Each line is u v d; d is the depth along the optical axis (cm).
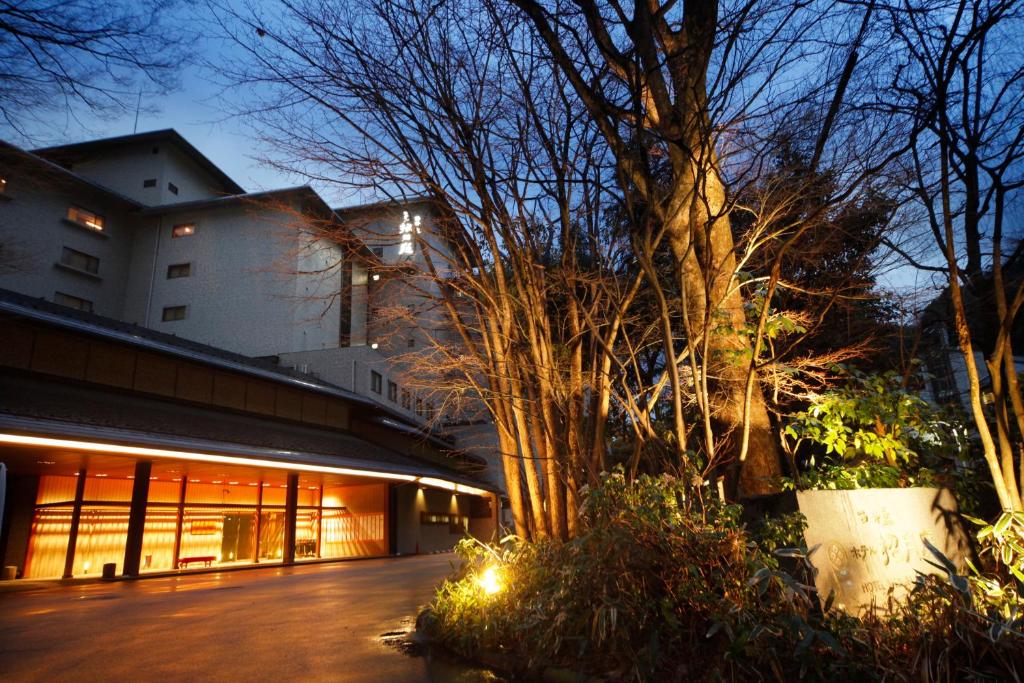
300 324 3097
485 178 584
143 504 1755
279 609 883
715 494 434
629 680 359
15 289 2614
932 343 779
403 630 650
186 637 651
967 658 299
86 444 1484
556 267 660
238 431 2150
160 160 3309
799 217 579
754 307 647
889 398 530
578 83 544
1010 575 396
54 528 1873
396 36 561
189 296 3130
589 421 603
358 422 3000
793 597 347
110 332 1908
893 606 382
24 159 1116
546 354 591
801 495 398
